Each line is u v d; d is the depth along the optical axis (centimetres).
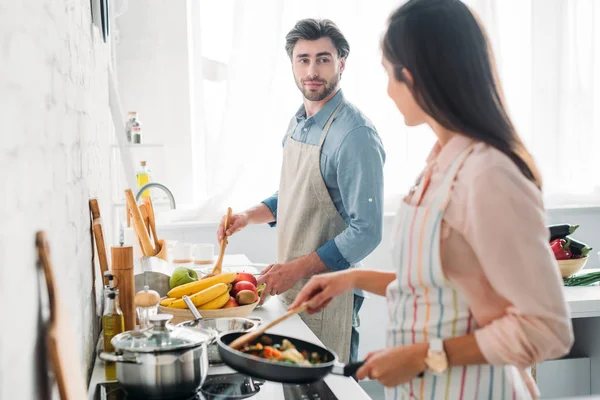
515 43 413
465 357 111
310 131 245
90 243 177
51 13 110
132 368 132
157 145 313
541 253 105
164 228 367
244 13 366
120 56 375
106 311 159
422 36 114
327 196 237
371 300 398
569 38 414
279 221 252
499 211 106
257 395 142
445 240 115
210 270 248
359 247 223
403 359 114
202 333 140
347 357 231
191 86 380
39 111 95
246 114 372
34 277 88
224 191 373
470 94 113
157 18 375
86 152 174
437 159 121
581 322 306
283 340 136
